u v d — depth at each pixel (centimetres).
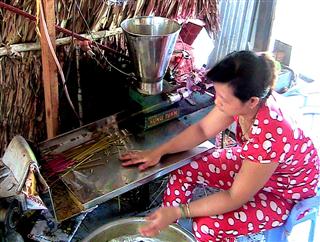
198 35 252
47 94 198
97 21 215
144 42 184
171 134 203
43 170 184
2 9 187
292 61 305
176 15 243
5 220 178
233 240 177
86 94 228
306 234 222
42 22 179
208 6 253
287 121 156
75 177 180
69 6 201
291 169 164
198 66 247
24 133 225
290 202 175
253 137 155
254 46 300
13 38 197
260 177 157
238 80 142
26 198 172
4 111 212
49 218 197
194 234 179
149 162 184
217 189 213
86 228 219
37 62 207
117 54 227
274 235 180
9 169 180
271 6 280
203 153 190
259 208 170
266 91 147
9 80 205
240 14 287
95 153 192
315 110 276
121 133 202
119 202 227
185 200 191
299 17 294
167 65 202
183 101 221
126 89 209
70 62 215
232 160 187
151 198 235
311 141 165
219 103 153
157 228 163
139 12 228
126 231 201
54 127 207
